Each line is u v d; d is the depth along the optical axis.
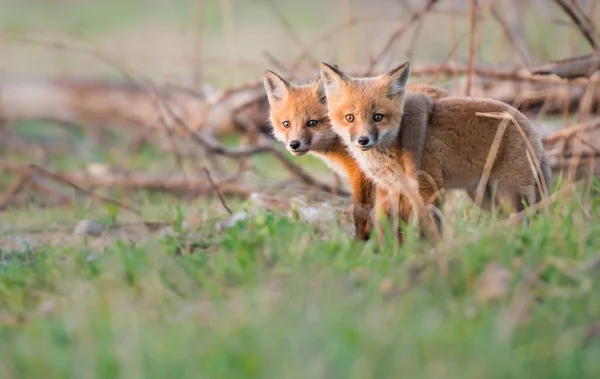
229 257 10.12
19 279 10.10
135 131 23.67
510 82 16.55
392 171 11.28
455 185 11.23
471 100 11.11
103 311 8.45
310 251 9.80
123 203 17.11
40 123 25.25
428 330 7.54
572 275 8.54
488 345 7.17
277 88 13.27
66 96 25.59
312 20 38.78
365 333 7.45
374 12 24.97
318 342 7.41
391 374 6.93
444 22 27.56
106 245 11.57
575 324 7.77
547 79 15.02
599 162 14.76
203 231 12.24
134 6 47.25
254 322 7.76
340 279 8.82
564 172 14.66
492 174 10.95
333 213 12.72
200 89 19.98
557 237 9.45
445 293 8.41
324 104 12.80
